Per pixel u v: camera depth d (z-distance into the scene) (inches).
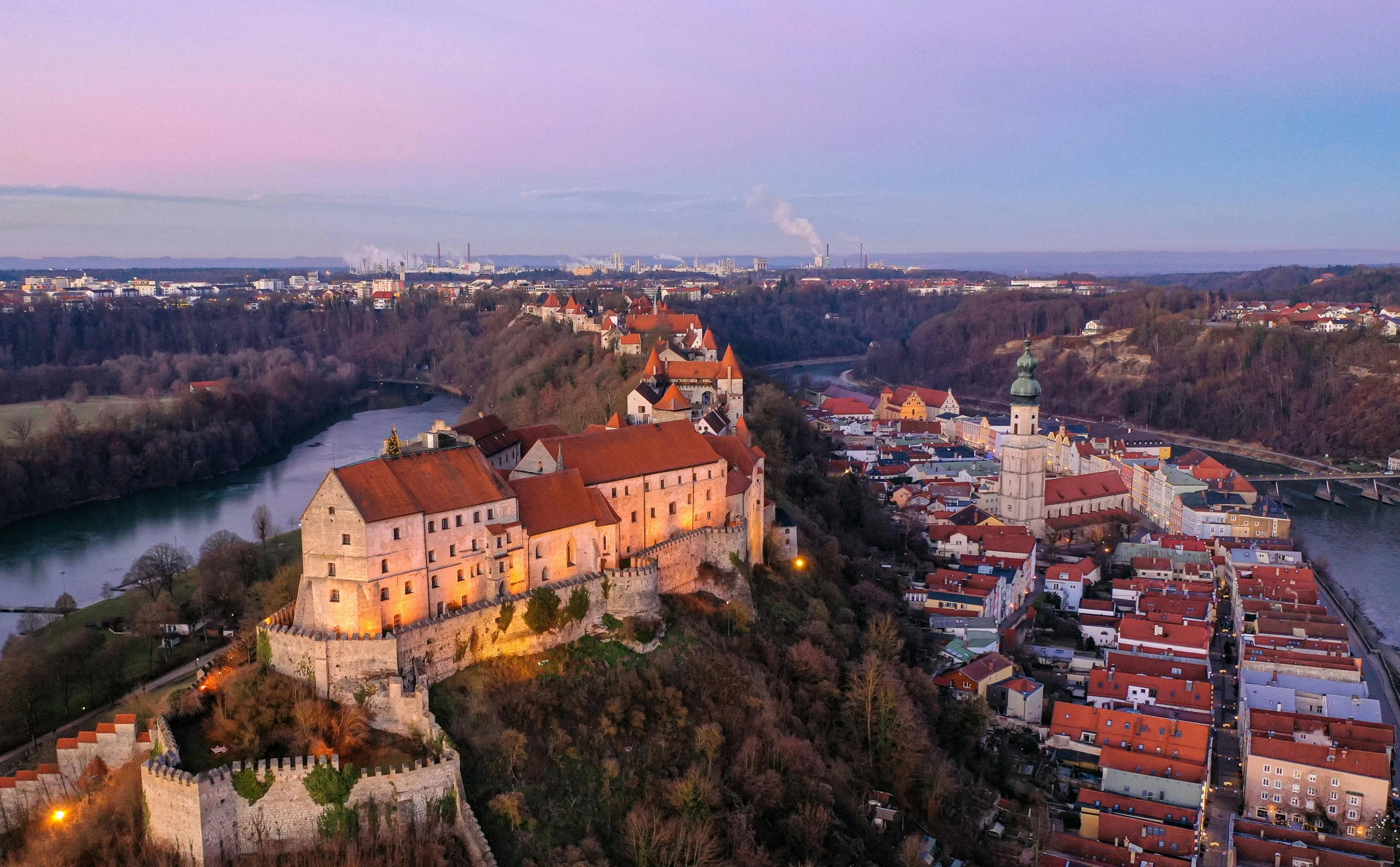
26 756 5585.6
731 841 4877.0
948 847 5649.6
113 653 6333.7
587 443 6491.1
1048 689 7864.2
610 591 5866.1
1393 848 5949.8
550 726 5059.1
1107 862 5733.3
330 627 4889.3
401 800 4367.6
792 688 6343.5
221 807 4104.3
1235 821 6190.9
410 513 5007.4
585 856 4520.2
